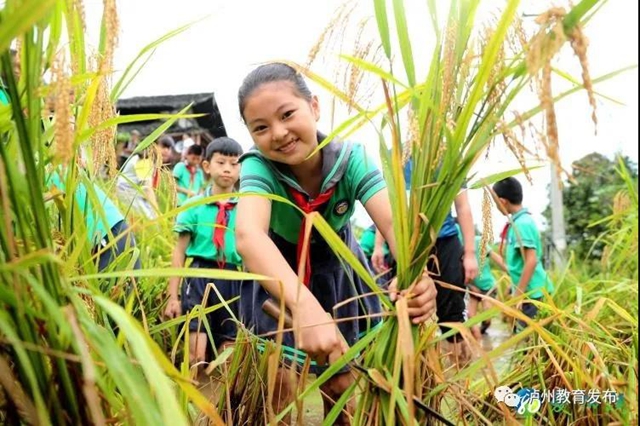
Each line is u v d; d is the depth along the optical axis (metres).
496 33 0.89
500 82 0.95
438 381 1.18
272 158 1.52
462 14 1.01
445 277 2.83
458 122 1.00
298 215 1.73
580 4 0.74
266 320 1.76
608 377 1.28
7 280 0.73
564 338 1.66
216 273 0.86
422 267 1.08
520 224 3.34
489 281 3.58
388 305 1.06
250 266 1.34
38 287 0.65
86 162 1.33
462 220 2.83
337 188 1.72
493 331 4.28
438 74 1.05
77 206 1.09
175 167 4.21
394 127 1.00
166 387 0.58
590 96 0.73
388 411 1.04
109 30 0.71
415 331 1.11
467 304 3.62
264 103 1.45
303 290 1.23
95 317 1.10
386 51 1.04
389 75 0.97
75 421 0.77
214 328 2.92
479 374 2.06
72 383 0.78
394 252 1.59
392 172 1.10
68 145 0.64
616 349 1.61
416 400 1.03
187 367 1.13
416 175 1.08
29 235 0.80
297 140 1.49
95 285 1.09
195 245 3.09
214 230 3.04
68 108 0.64
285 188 1.68
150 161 1.76
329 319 1.19
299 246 1.71
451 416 1.41
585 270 4.20
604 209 8.27
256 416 1.45
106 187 1.61
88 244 1.11
